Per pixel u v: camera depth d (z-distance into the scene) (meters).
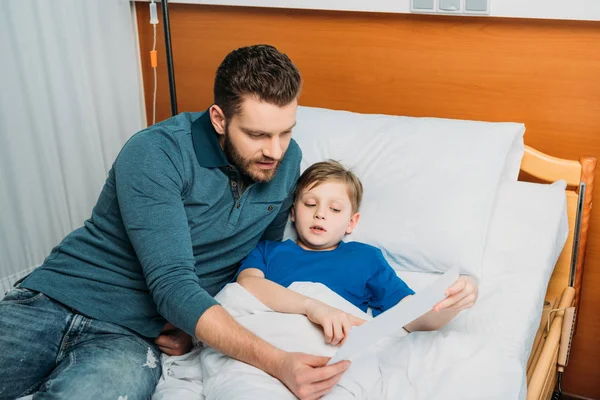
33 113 2.18
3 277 2.19
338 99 2.17
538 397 1.38
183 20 2.36
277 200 1.49
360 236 1.65
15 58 2.10
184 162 1.38
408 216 1.62
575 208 1.82
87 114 2.35
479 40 1.91
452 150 1.68
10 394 1.34
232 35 2.28
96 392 1.22
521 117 1.93
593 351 2.03
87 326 1.37
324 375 1.13
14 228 2.20
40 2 2.13
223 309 1.24
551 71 1.85
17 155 2.15
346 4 2.02
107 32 2.38
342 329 1.26
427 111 2.05
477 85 1.96
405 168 1.68
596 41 1.77
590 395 2.07
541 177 1.86
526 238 1.66
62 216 2.34
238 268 1.55
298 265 1.53
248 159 1.36
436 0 1.89
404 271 1.64
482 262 1.61
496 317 1.44
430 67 2.00
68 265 1.43
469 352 1.28
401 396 1.20
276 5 2.13
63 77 2.25
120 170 1.34
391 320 1.11
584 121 1.85
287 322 1.31
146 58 2.50
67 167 2.32
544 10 1.77
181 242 1.29
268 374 1.21
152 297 1.36
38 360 1.35
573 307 1.73
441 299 1.21
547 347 1.57
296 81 1.32
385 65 2.06
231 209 1.44
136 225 1.30
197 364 1.37
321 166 1.62
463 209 1.60
